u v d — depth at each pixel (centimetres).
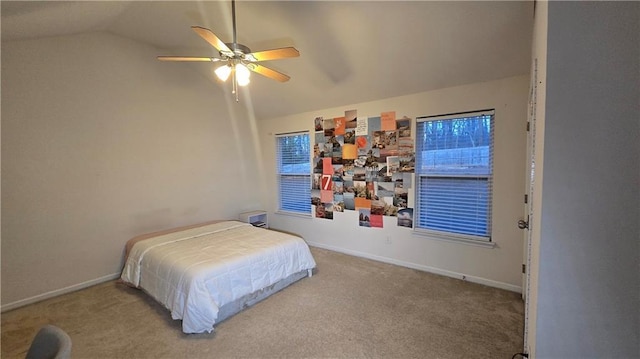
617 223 63
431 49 252
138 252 282
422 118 319
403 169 336
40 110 275
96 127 312
